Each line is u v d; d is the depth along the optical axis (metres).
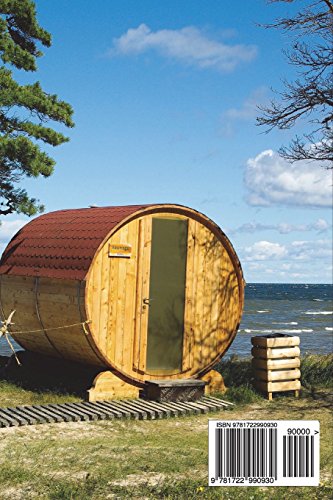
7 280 17.06
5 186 19.45
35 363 17.92
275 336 15.88
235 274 16.38
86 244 14.83
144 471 9.34
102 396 14.54
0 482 8.66
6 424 12.02
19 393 15.17
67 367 16.84
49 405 13.62
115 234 14.75
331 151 15.71
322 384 16.97
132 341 14.95
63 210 18.61
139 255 15.06
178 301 15.57
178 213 15.55
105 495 8.23
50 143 19.33
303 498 8.26
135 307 15.00
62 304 14.86
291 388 15.65
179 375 15.50
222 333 16.16
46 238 16.67
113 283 14.70
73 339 14.95
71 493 8.16
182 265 15.62
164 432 12.11
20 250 17.30
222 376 17.03
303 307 101.38
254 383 15.96
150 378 15.12
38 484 8.61
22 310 16.44
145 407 13.71
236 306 16.38
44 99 19.44
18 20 21.12
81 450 10.42
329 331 61.47
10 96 18.30
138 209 14.96
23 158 17.89
